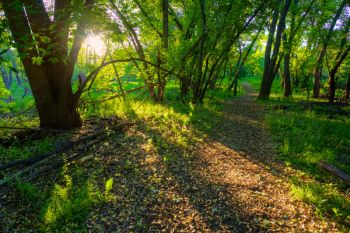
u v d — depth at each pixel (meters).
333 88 20.52
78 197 4.25
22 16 5.65
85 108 10.30
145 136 7.52
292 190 4.76
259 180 5.34
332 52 21.27
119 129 7.88
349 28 18.73
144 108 11.24
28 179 4.70
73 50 6.73
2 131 6.91
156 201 4.40
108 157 5.89
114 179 5.00
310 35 21.80
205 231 3.72
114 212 4.05
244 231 3.74
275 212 4.19
